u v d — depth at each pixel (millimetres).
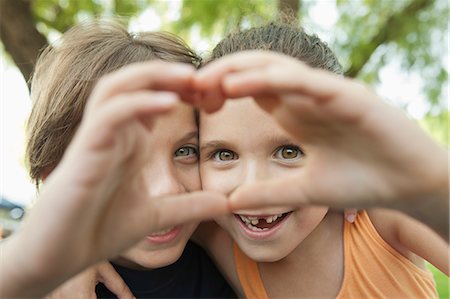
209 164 468
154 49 534
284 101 247
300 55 510
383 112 246
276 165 439
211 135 457
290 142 431
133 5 1709
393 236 516
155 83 243
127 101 229
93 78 489
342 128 251
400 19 1860
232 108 445
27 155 563
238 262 540
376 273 516
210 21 1711
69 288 481
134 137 250
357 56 1831
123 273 535
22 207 1350
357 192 267
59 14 1597
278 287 527
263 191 277
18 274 261
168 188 442
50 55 573
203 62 539
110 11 1658
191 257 574
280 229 460
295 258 522
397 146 251
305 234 469
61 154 503
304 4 1663
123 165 254
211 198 285
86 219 255
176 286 557
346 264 520
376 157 257
